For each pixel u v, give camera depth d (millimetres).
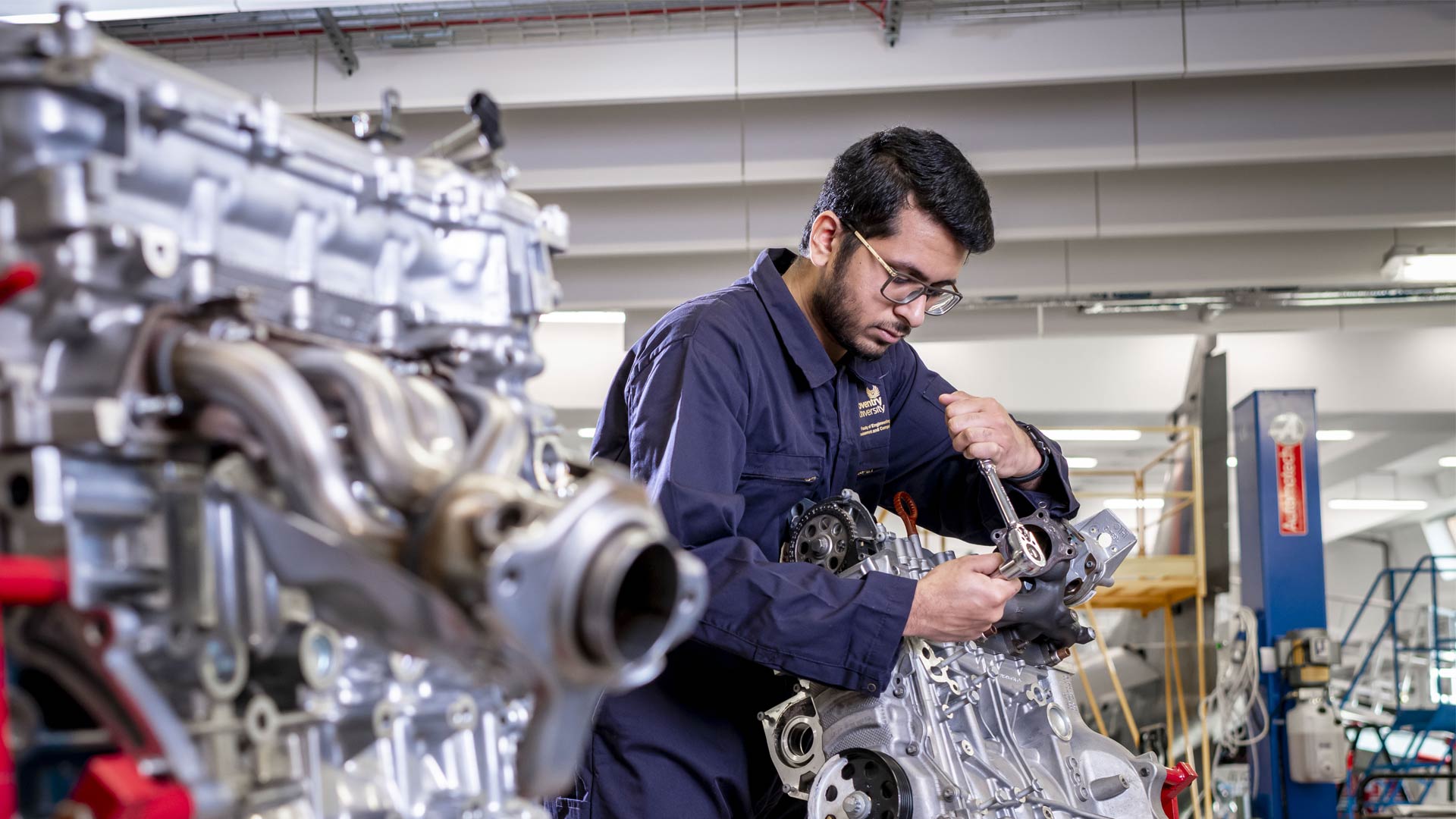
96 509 763
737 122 6219
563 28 5402
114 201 782
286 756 871
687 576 814
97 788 695
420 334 1037
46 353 779
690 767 1858
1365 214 6773
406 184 989
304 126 921
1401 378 8633
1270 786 6352
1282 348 8703
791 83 5426
